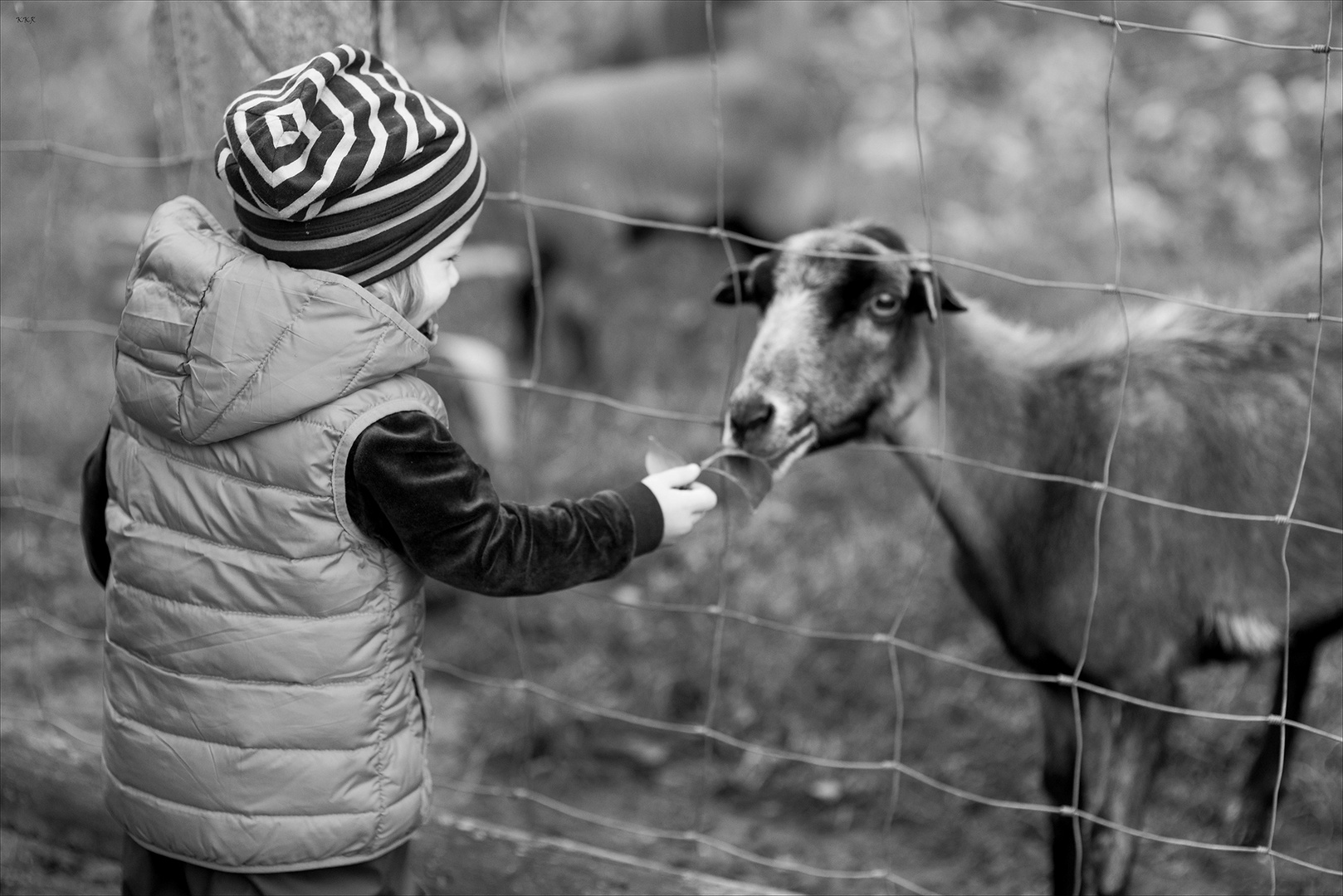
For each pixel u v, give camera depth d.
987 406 3.25
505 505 2.06
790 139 7.04
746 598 4.46
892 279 3.03
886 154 6.79
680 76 6.99
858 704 4.12
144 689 2.15
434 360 4.85
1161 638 3.15
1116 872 3.13
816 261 3.09
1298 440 3.09
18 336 6.08
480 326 6.89
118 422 2.19
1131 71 6.83
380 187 1.91
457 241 2.04
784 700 4.17
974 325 3.30
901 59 7.39
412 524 1.98
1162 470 3.11
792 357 3.05
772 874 3.50
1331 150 5.81
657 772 4.01
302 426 1.97
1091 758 3.26
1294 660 3.38
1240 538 3.12
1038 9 2.47
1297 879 3.31
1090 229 6.01
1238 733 3.83
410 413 1.98
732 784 3.93
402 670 2.15
